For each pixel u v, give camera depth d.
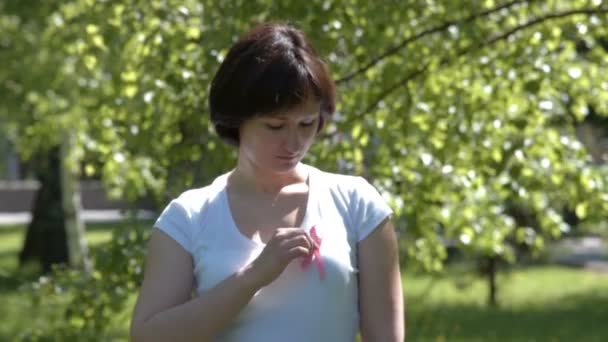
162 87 9.09
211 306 3.92
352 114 9.12
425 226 9.76
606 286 25.14
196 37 9.15
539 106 9.38
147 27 9.27
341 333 4.11
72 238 26.98
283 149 4.02
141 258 9.14
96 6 9.53
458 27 9.12
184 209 4.21
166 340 3.98
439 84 9.31
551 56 9.38
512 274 22.66
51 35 14.18
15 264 29.66
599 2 9.14
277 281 4.07
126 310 10.63
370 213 4.22
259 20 8.87
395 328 4.18
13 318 18.23
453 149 9.36
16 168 56.12
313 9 8.76
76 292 9.47
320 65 4.04
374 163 9.52
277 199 4.20
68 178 26.92
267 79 3.95
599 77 9.62
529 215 14.91
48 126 20.66
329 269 4.09
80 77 16.02
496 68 9.21
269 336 4.04
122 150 10.20
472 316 20.08
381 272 4.19
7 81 21.81
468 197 9.97
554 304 22.27
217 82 4.06
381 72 9.18
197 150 9.30
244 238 4.15
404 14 9.06
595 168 9.96
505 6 9.13
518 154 9.42
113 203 55.16
